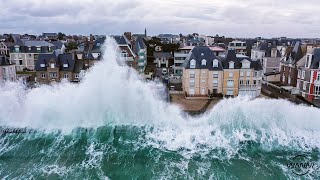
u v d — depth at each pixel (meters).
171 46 115.12
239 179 22.67
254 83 54.81
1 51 93.94
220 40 135.62
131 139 28.78
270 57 74.69
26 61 86.38
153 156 25.86
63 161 24.81
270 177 23.02
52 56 58.69
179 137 29.20
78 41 155.12
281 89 59.38
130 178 22.52
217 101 49.53
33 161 24.73
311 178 22.98
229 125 31.08
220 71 53.69
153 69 83.56
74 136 29.14
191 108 43.59
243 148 27.52
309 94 52.88
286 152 27.06
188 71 53.50
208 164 24.69
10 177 22.25
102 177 22.52
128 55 65.00
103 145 27.64
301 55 62.66
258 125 30.98
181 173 23.25
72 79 58.06
